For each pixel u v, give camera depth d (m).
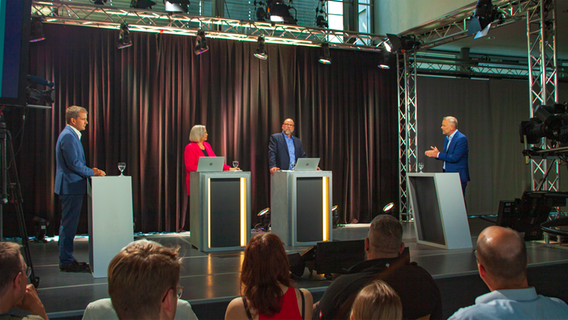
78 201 3.69
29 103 3.57
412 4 7.00
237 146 6.66
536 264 3.77
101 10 5.88
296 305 1.57
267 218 6.49
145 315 0.90
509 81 8.87
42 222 5.52
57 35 5.97
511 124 8.86
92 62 6.10
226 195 4.72
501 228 1.33
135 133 6.21
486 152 8.66
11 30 3.12
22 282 1.38
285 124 6.04
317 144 7.20
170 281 0.94
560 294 3.86
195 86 6.52
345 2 7.90
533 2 5.46
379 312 1.15
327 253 3.24
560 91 9.23
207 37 6.60
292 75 7.04
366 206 7.46
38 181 5.78
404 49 7.00
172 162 6.40
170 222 6.37
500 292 1.28
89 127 6.07
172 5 5.96
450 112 8.42
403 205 7.61
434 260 3.95
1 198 3.03
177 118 6.41
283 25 6.53
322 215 5.11
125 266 0.91
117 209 3.53
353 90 7.43
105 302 1.43
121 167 3.58
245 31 6.78
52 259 4.29
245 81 6.75
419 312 1.70
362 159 7.48
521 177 8.88
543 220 5.19
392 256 1.79
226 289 3.04
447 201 4.71
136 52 6.27
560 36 7.25
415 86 7.25
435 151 5.45
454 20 6.44
